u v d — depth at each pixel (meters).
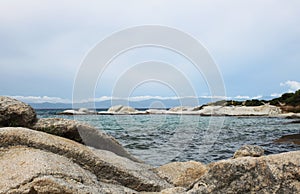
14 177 4.56
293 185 4.68
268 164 4.89
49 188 4.46
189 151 12.16
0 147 5.55
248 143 16.33
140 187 6.41
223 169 4.95
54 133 7.46
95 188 4.95
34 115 7.54
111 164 6.34
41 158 5.11
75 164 5.65
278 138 18.83
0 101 7.16
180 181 7.35
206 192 4.86
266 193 4.65
